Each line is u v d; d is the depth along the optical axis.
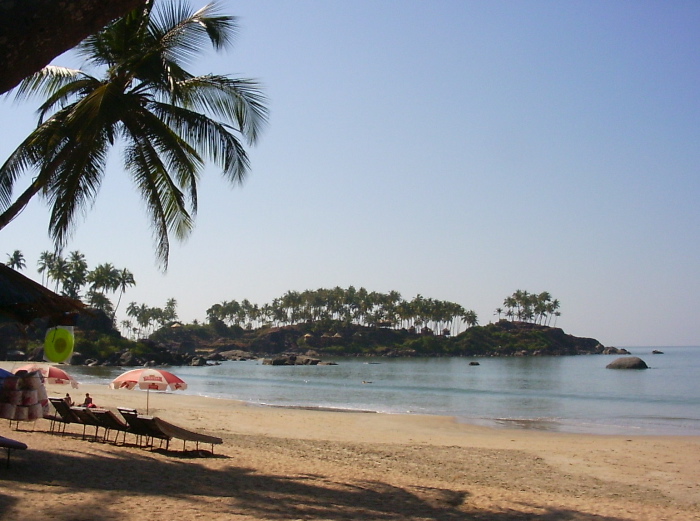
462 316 176.25
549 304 180.50
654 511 10.29
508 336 166.75
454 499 10.03
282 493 9.18
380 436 20.80
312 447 16.80
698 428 25.05
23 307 7.75
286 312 174.62
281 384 54.53
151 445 13.41
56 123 11.68
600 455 17.09
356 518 7.78
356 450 16.64
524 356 155.38
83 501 7.31
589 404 36.78
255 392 44.41
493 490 11.47
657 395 43.88
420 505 9.27
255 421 23.38
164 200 13.77
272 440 17.78
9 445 8.49
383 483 11.09
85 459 10.63
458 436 21.45
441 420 26.53
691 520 9.66
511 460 16.03
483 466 14.98
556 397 42.03
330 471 12.03
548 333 172.62
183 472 10.33
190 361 98.88
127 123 12.30
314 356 146.25
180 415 23.84
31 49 4.22
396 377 68.62
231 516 7.20
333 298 169.75
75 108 11.34
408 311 168.38
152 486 8.80
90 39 12.31
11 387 9.16
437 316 169.50
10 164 11.91
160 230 13.23
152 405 28.27
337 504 8.71
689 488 12.97
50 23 4.21
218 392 43.72
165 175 13.47
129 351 86.69
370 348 156.62
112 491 8.12
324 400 38.00
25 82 12.98
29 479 8.43
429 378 67.00
